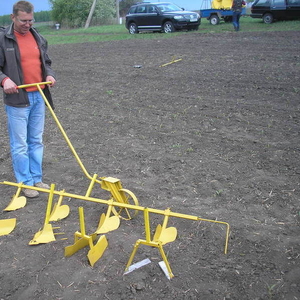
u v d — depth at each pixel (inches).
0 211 182.2
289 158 217.8
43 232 156.9
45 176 217.3
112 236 155.9
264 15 860.6
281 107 301.4
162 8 841.5
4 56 176.6
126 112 325.7
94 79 457.7
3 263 144.3
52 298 126.1
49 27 1569.9
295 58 453.7
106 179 165.2
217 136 258.2
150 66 491.5
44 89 191.5
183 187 194.7
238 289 125.4
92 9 1401.3
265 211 169.0
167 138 261.4
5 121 330.6
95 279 132.9
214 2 941.8
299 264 134.7
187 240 151.9
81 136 278.4
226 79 394.3
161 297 123.9
